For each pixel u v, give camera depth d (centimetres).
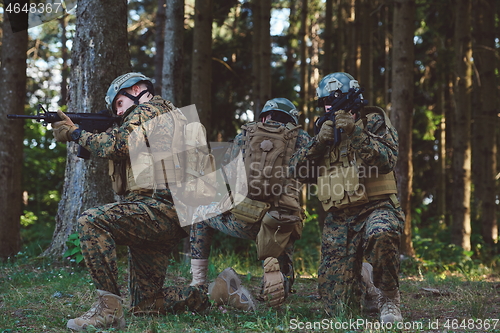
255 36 1211
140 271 390
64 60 2308
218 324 376
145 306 392
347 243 394
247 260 833
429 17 1642
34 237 1132
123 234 359
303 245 1072
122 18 700
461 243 1210
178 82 862
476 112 1487
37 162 1508
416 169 2144
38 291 495
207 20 921
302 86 1548
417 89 2019
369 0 1266
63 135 369
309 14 2120
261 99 1087
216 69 1468
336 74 409
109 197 688
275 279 405
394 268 367
